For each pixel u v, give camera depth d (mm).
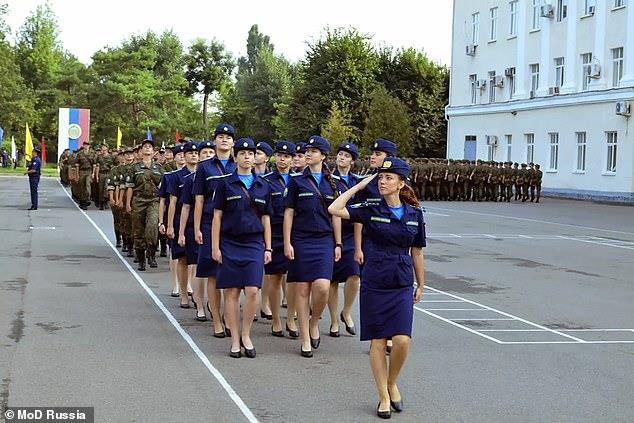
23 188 41219
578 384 7254
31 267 13883
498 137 48406
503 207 34594
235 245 8117
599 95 39312
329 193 8445
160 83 71312
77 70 73188
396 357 6285
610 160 39219
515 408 6496
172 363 7727
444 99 60438
